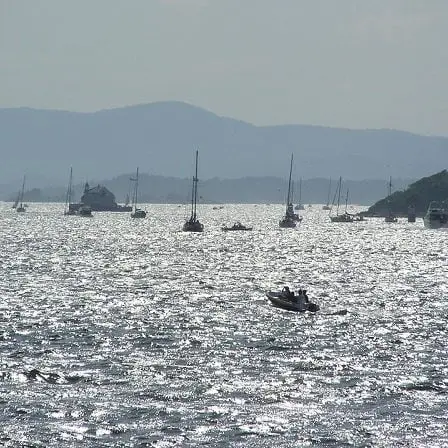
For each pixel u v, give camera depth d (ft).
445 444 606.96
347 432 628.28
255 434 622.13
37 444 596.29
